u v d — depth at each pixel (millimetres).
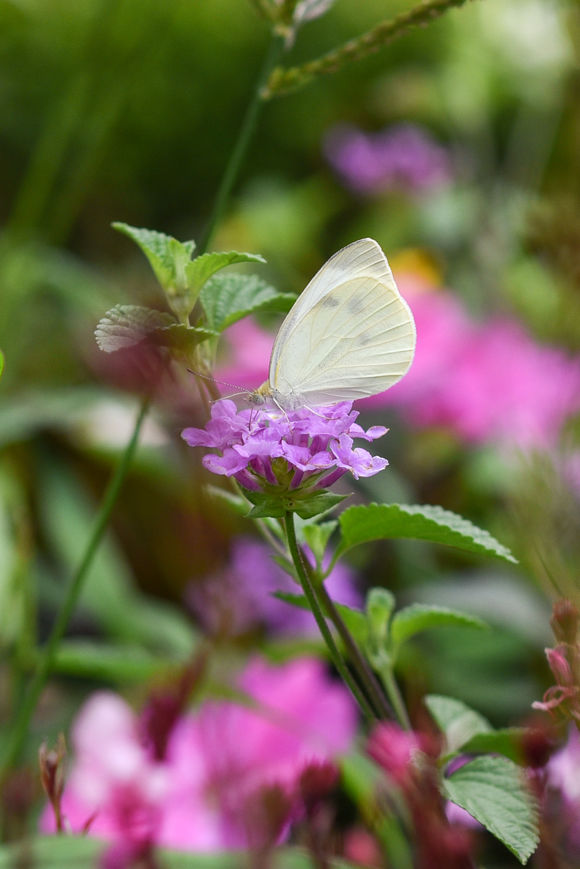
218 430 446
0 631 544
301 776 431
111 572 634
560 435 494
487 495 689
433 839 423
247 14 1698
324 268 468
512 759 445
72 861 450
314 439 448
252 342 688
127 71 707
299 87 480
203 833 494
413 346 477
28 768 454
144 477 721
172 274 455
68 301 938
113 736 497
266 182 1437
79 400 697
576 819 440
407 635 461
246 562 579
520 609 591
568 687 431
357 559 654
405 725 452
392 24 473
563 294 537
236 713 514
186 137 1691
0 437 683
